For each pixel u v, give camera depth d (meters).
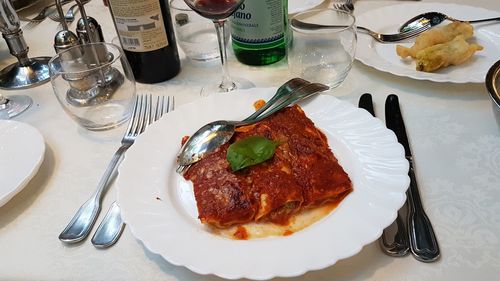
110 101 0.72
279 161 0.52
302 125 0.59
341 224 0.46
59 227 0.54
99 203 0.55
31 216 0.55
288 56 0.75
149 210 0.50
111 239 0.50
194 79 0.81
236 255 0.44
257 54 0.81
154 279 0.47
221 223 0.47
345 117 0.61
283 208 0.49
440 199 0.52
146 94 0.77
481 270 0.44
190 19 0.86
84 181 0.60
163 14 0.74
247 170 0.51
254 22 0.76
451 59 0.71
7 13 0.81
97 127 0.69
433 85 0.72
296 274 0.41
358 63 0.79
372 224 0.45
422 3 0.93
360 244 0.43
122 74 0.71
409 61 0.77
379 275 0.44
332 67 0.74
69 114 0.69
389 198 0.48
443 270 0.44
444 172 0.55
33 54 0.95
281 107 0.63
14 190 0.55
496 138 0.60
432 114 0.66
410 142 0.61
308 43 0.74
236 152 0.51
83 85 0.71
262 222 0.48
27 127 0.65
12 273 0.49
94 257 0.49
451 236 0.47
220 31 0.70
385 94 0.71
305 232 0.46
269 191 0.49
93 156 0.64
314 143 0.55
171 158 0.58
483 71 0.71
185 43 0.85
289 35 0.73
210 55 0.86
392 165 0.52
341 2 1.01
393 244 0.46
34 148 0.61
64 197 0.58
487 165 0.56
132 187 0.53
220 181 0.50
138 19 0.71
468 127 0.63
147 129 0.61
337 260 0.42
